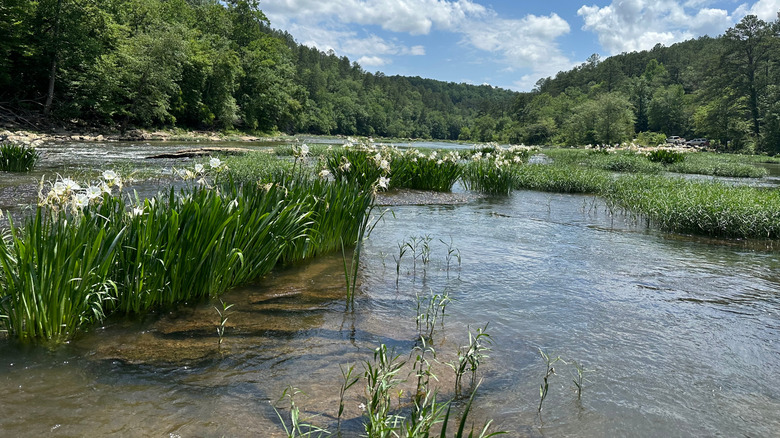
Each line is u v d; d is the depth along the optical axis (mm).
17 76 34156
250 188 4711
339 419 2195
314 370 2697
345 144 10164
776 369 2920
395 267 5098
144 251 3432
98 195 3279
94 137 32188
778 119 49156
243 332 3207
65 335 2992
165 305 3619
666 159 24750
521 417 2287
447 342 3178
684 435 2186
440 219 8273
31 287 2844
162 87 40969
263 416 2203
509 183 12594
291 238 4867
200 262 3721
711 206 7887
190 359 2770
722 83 59344
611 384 2658
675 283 4828
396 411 2312
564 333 3398
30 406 2182
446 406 2363
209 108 51312
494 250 6102
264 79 62594
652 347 3197
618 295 4359
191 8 61656
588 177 13945
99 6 39781
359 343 3104
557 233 7457
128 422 2098
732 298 4359
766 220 7473
